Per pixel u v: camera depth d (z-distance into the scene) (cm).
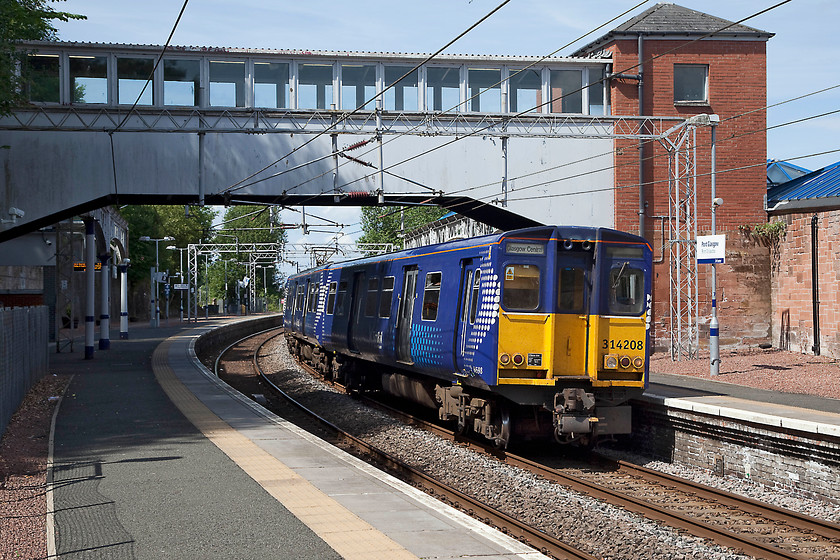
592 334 1303
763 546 825
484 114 2519
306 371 2920
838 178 2483
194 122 2434
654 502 1066
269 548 730
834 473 1050
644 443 1453
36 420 1538
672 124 2622
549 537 854
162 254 7281
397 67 2514
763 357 2394
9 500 938
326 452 1207
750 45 2648
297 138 2478
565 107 2602
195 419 1539
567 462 1358
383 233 8250
